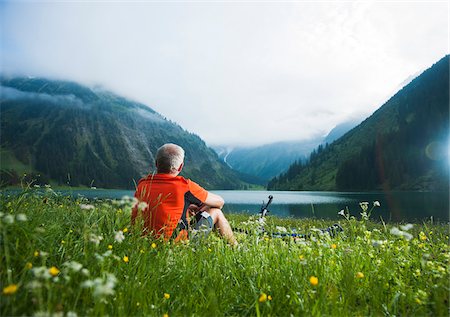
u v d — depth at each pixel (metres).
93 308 2.36
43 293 2.38
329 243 4.29
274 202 78.94
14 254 2.77
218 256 3.91
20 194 4.09
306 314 2.68
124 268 3.16
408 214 31.09
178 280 3.31
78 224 3.71
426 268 3.42
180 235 4.49
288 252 4.08
